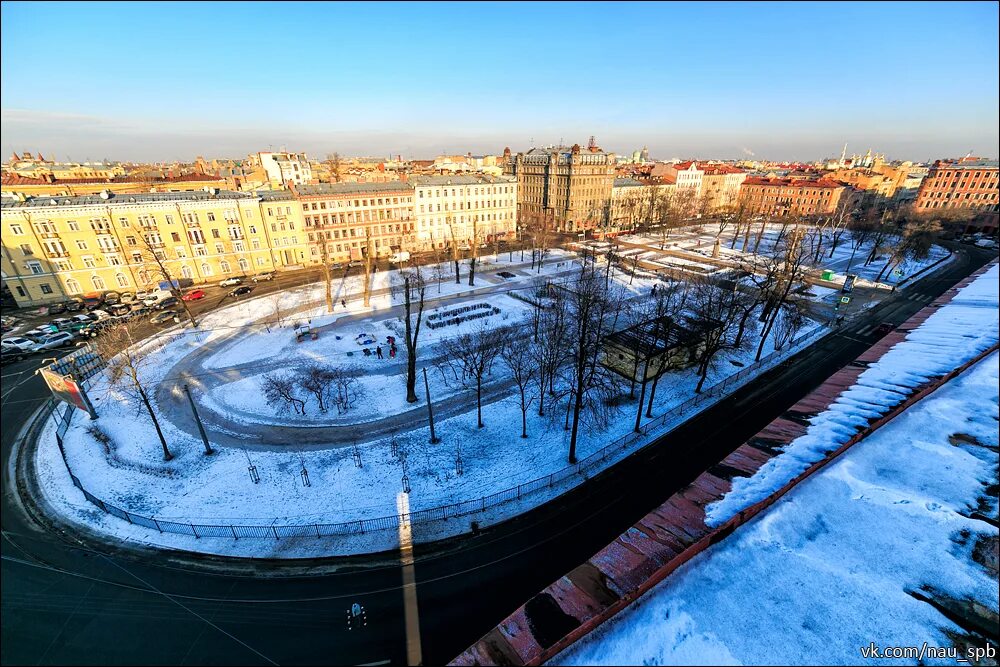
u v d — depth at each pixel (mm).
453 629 20609
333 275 79312
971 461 25062
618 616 16922
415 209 96062
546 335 45750
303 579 23109
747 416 37156
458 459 30828
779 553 19500
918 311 57250
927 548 19359
